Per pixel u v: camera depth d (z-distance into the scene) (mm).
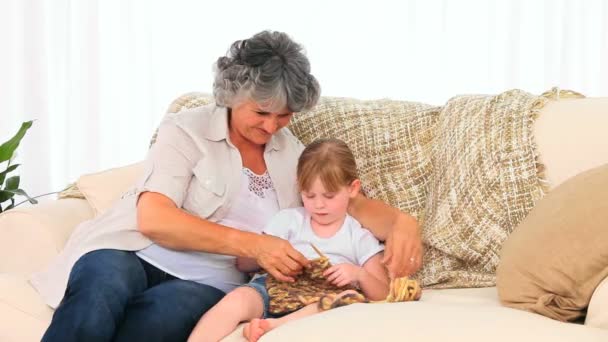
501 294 1868
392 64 3824
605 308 1625
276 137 2324
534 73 3832
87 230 2189
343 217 2215
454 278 2207
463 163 2285
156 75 3850
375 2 3797
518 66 3805
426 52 3811
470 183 2252
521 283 1812
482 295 2088
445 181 2320
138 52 3846
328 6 3814
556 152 2197
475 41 3809
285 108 2145
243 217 2232
